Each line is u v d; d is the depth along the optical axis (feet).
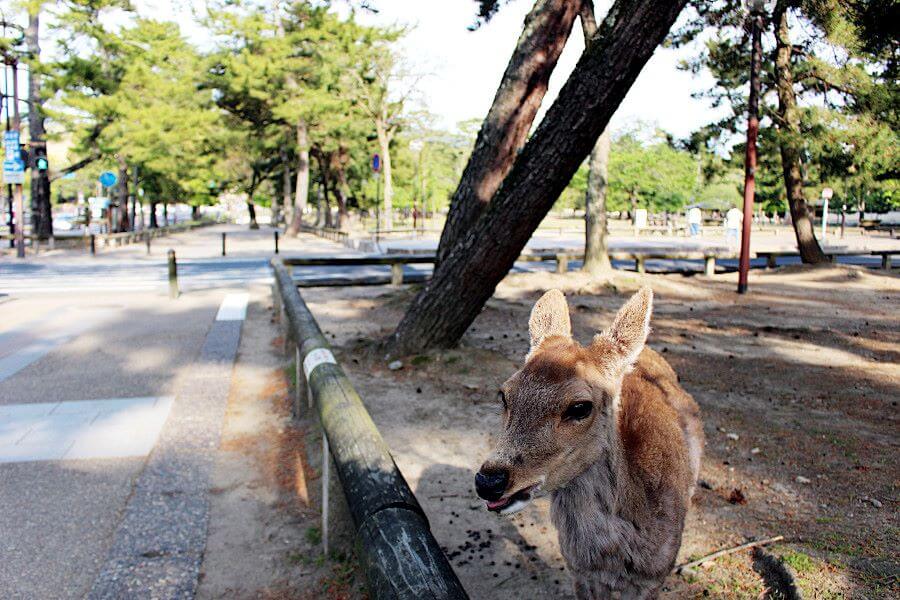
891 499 15.74
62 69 89.30
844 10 39.19
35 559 13.87
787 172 66.54
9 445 19.95
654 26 20.79
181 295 49.08
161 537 14.78
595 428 8.34
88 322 38.81
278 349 32.50
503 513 7.89
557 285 52.03
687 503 10.19
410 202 237.45
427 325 28.09
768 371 28.37
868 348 32.89
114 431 21.17
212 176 164.66
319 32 109.91
